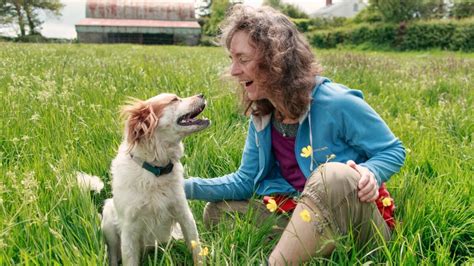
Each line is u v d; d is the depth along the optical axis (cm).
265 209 360
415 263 275
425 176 412
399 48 4059
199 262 304
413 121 587
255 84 318
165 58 1516
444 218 340
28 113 570
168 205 329
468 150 486
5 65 1053
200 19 7681
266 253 319
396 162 314
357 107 318
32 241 297
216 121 563
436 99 815
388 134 322
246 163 371
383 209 320
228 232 320
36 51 1723
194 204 395
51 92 602
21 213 317
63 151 426
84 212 333
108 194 403
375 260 290
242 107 354
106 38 6400
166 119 332
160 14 6931
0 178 371
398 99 796
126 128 332
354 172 288
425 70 1184
